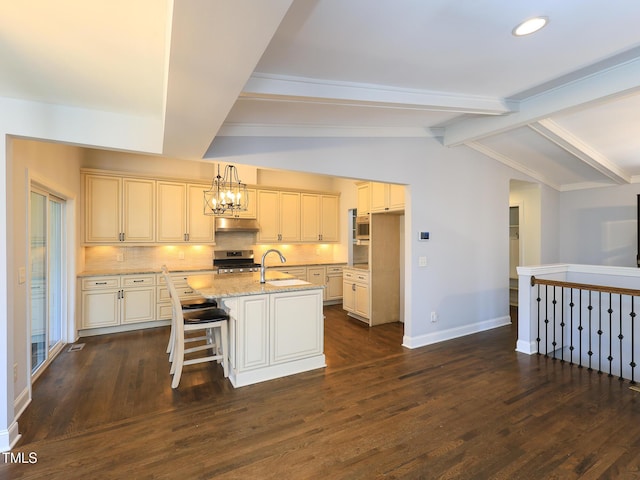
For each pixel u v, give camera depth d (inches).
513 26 76.9
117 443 85.4
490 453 81.4
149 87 85.1
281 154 131.0
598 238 231.5
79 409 102.1
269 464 77.9
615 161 191.6
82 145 101.4
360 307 210.1
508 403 105.4
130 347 161.3
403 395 111.3
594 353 162.6
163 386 118.6
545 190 234.7
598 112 134.3
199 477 73.8
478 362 141.0
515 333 183.9
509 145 180.2
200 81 63.9
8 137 89.2
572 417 97.0
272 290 124.4
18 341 98.6
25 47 66.9
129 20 58.4
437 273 170.1
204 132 92.7
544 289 157.9
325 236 269.0
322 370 133.4
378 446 84.4
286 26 73.2
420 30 76.9
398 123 149.1
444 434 89.2
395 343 167.6
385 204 192.9
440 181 170.7
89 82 82.0
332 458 79.9
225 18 45.2
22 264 100.7
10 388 85.9
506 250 200.7
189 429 91.7
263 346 124.1
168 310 197.5
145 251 212.1
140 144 107.0
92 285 177.9
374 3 66.2
